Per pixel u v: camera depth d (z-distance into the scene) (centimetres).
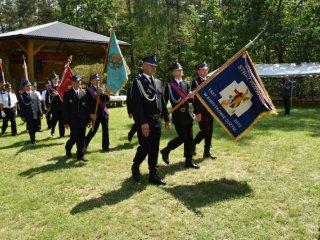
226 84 617
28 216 512
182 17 4572
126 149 880
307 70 2245
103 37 2317
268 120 1350
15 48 2302
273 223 459
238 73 614
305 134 1012
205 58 3566
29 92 994
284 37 2591
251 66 620
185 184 604
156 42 3916
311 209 496
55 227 473
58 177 668
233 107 618
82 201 553
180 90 673
